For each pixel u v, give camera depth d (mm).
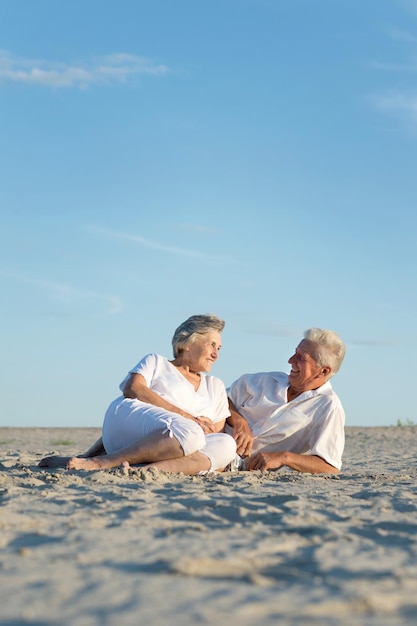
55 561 2564
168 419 5125
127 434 5297
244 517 3553
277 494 4355
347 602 2105
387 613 2078
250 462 5613
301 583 2344
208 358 5535
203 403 5508
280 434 5719
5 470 5270
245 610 2008
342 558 2703
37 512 3537
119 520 3381
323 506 3938
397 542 3090
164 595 2143
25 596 2127
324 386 5812
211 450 5242
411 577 2461
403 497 4391
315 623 1933
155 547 2805
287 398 5824
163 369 5512
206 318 5562
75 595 2143
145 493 4164
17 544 2871
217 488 4488
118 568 2482
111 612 1973
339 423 5758
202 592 2182
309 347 5645
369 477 5574
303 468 5633
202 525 3287
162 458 5129
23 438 16469
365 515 3719
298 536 3104
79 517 3432
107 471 4941
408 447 13867
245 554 2703
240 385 5941
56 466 5402
